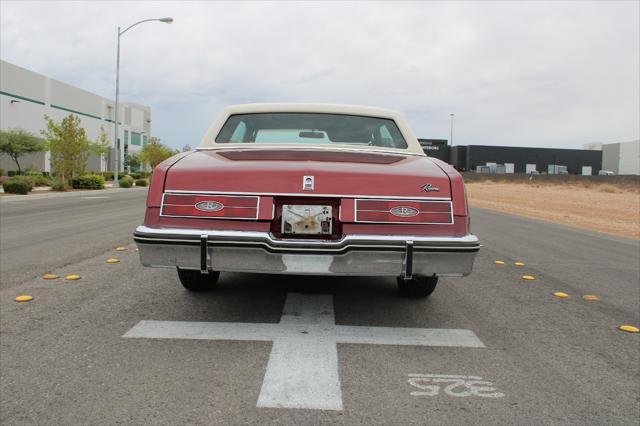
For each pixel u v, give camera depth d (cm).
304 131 424
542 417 225
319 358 290
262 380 258
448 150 6328
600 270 624
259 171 309
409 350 307
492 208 2005
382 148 402
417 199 307
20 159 4988
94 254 646
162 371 268
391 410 228
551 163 8944
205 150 384
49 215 1241
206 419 217
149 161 6344
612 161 10756
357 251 299
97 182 3055
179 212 309
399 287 449
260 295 431
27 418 216
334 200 308
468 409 231
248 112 430
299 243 298
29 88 5250
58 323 349
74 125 2884
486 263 651
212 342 314
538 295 471
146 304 400
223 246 301
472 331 350
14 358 284
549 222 1380
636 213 1848
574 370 283
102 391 243
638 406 238
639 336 350
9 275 511
